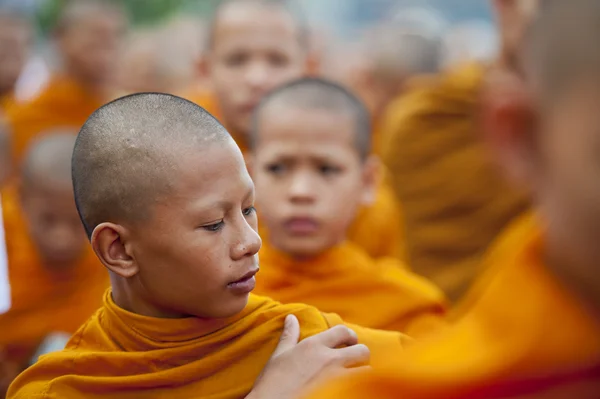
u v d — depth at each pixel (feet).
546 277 4.66
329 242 12.91
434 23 34.68
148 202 7.91
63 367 8.55
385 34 31.35
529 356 4.62
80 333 8.96
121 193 8.03
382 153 24.61
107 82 31.40
